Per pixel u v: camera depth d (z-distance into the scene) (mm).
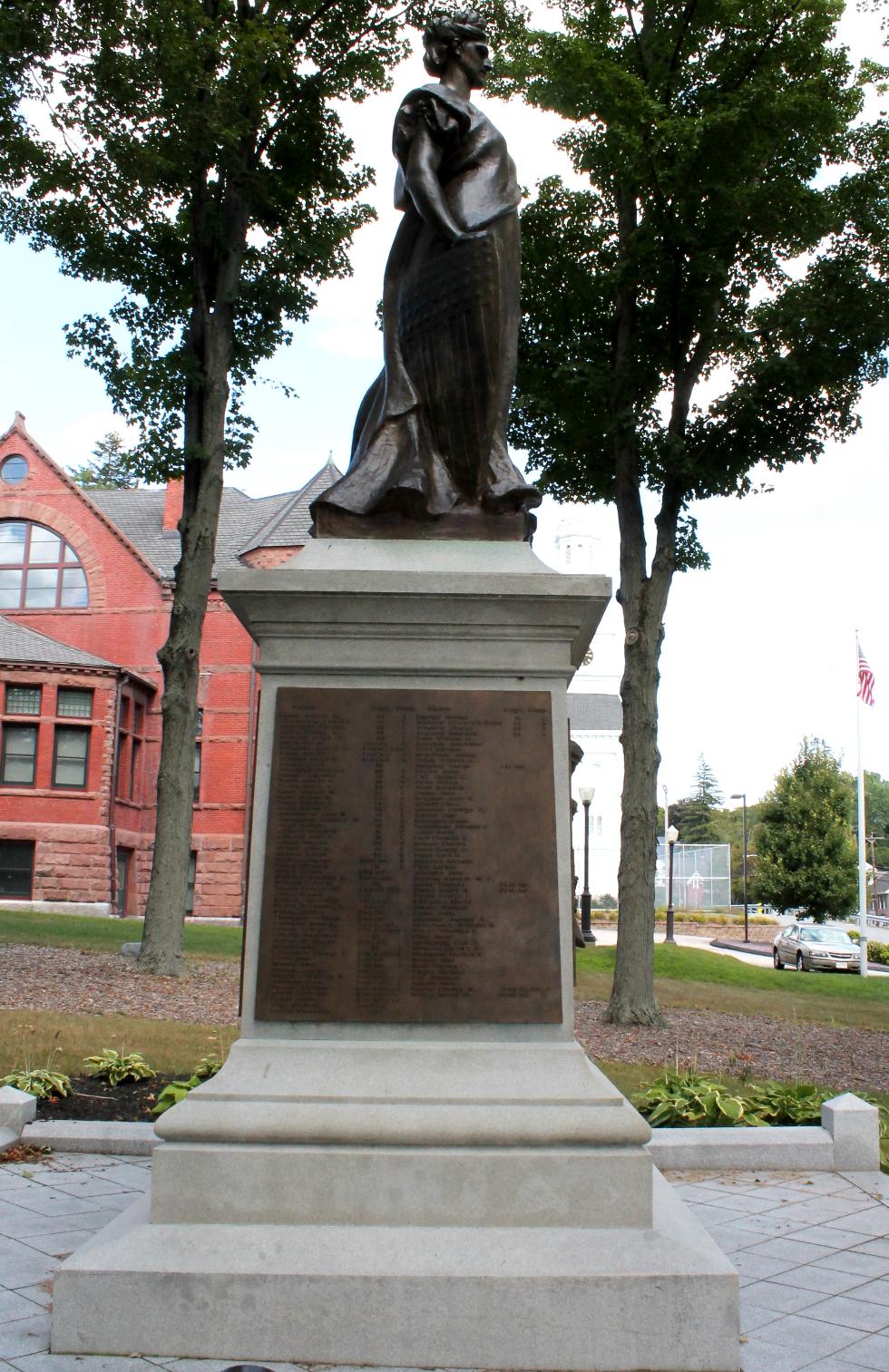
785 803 50719
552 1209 4609
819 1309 5043
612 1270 4352
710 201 15930
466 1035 5062
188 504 18594
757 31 15836
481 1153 4660
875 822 127000
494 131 6285
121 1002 14461
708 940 54062
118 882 37531
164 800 17750
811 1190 7531
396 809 5277
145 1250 4422
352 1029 5066
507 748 5352
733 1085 11438
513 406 17438
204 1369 4148
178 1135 4707
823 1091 10930
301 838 5242
